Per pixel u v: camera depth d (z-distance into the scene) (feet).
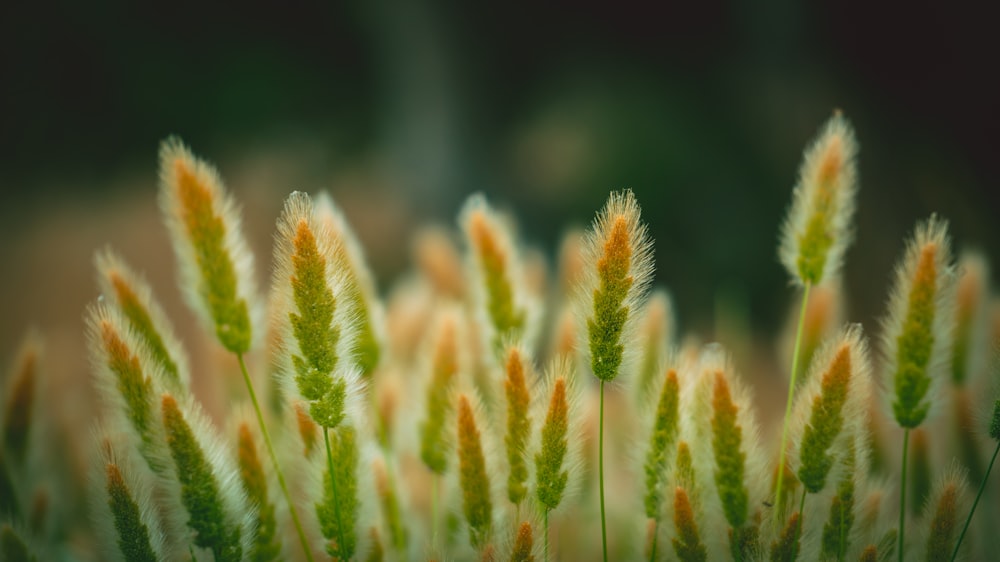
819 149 1.98
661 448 1.91
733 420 1.86
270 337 2.07
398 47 9.70
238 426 1.91
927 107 7.52
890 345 1.90
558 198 8.50
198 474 1.83
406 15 9.43
